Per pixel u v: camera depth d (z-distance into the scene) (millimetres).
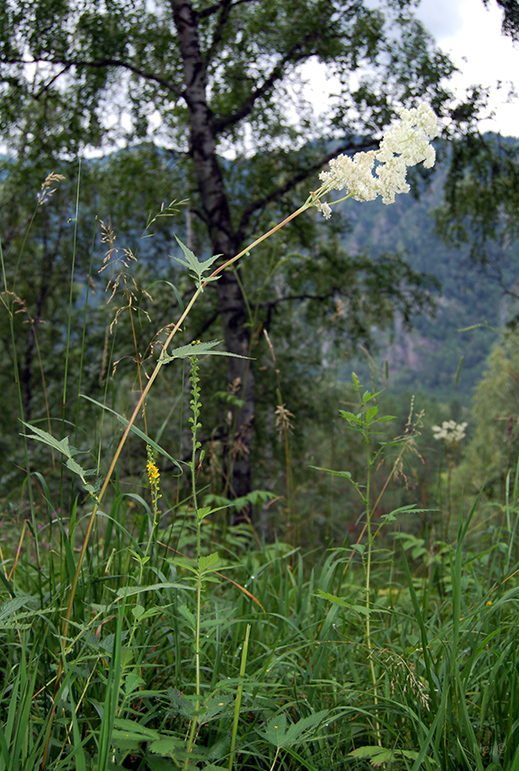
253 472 14453
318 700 1617
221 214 9867
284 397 13805
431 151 1521
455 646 1326
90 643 1251
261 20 11000
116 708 1144
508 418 2824
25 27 9641
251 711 1504
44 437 1198
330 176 1521
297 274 12977
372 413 1587
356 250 13703
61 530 1520
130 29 10250
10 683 1433
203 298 12430
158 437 1727
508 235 11906
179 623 1643
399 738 1409
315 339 15453
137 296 1856
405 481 2381
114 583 1793
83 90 10523
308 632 2020
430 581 2822
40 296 12227
